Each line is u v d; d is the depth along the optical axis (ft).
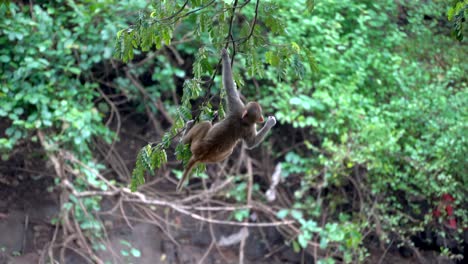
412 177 46.26
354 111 46.01
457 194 45.24
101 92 46.50
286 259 47.75
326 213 47.96
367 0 53.88
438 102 47.88
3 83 42.47
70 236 42.37
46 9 47.11
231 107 23.99
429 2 57.67
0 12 42.68
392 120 48.11
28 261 42.57
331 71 48.26
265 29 48.47
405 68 50.57
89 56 46.11
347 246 44.04
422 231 48.70
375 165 44.39
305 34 49.49
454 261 48.96
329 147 44.55
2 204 43.62
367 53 50.39
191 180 48.65
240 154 48.14
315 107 46.60
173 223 46.68
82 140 41.63
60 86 43.73
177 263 45.70
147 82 49.83
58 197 44.86
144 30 23.02
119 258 44.14
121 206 43.68
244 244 46.80
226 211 47.67
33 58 43.45
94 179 42.80
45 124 40.81
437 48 54.24
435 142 46.16
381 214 46.93
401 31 55.77
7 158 42.14
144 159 22.82
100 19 45.68
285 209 46.60
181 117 22.57
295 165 47.11
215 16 24.09
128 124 49.37
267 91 48.32
